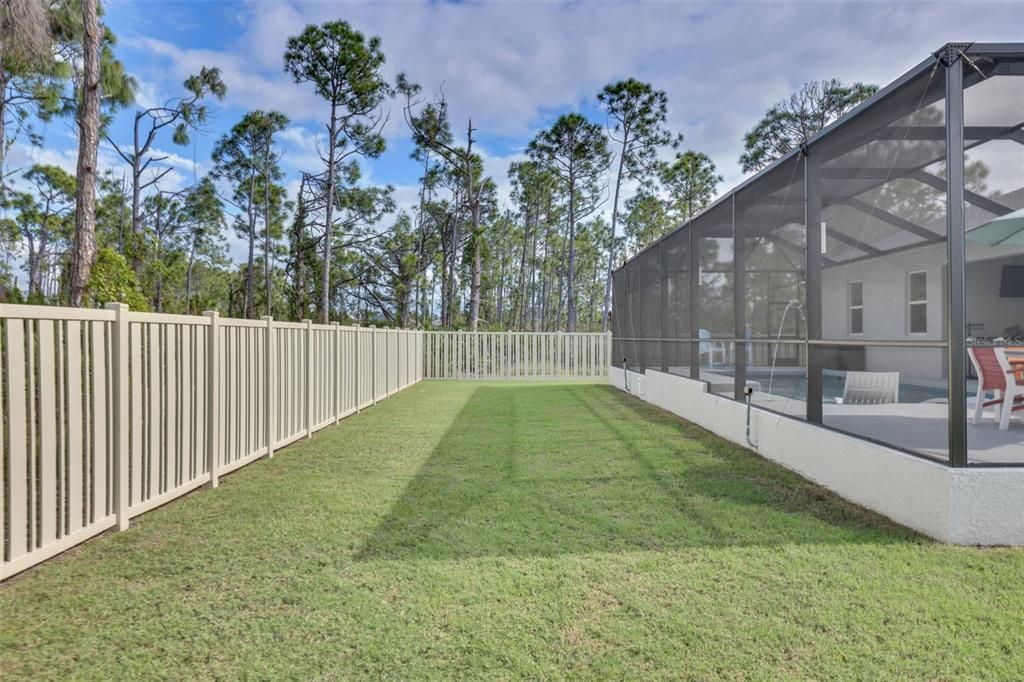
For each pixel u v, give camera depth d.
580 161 24.41
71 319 3.10
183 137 21.48
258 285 29.95
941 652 2.07
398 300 26.20
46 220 27.14
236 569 2.87
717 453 5.55
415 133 23.44
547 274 35.47
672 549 3.07
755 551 3.03
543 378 16.16
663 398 8.90
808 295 4.67
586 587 2.62
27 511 2.88
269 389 5.55
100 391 3.33
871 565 2.83
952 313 3.15
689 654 2.07
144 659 2.09
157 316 3.82
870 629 2.23
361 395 8.91
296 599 2.54
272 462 5.34
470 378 16.06
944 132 3.21
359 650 2.13
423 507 3.87
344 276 27.02
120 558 3.02
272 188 30.05
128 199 29.59
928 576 2.69
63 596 2.59
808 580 2.66
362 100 20.81
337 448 5.97
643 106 23.08
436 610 2.42
